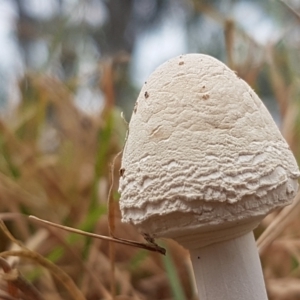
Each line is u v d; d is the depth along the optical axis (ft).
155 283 1.51
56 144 2.18
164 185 0.86
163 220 0.87
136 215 0.89
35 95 2.06
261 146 0.87
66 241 1.27
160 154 0.87
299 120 1.76
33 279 1.41
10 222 1.53
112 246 1.15
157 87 0.90
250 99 0.90
